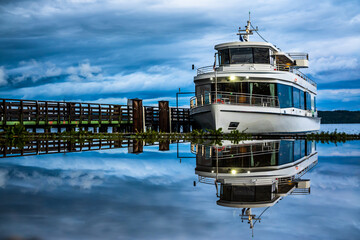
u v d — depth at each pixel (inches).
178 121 1797.5
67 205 297.6
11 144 934.4
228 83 1317.7
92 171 497.4
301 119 1563.7
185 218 270.4
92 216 267.7
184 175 467.5
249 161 622.8
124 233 233.0
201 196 343.9
